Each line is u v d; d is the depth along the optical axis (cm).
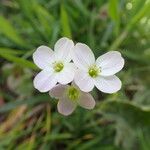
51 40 10
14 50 10
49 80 6
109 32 11
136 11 10
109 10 10
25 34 11
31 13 11
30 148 9
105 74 6
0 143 10
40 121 10
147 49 11
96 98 10
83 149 9
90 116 10
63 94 6
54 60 6
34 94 10
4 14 12
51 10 11
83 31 11
